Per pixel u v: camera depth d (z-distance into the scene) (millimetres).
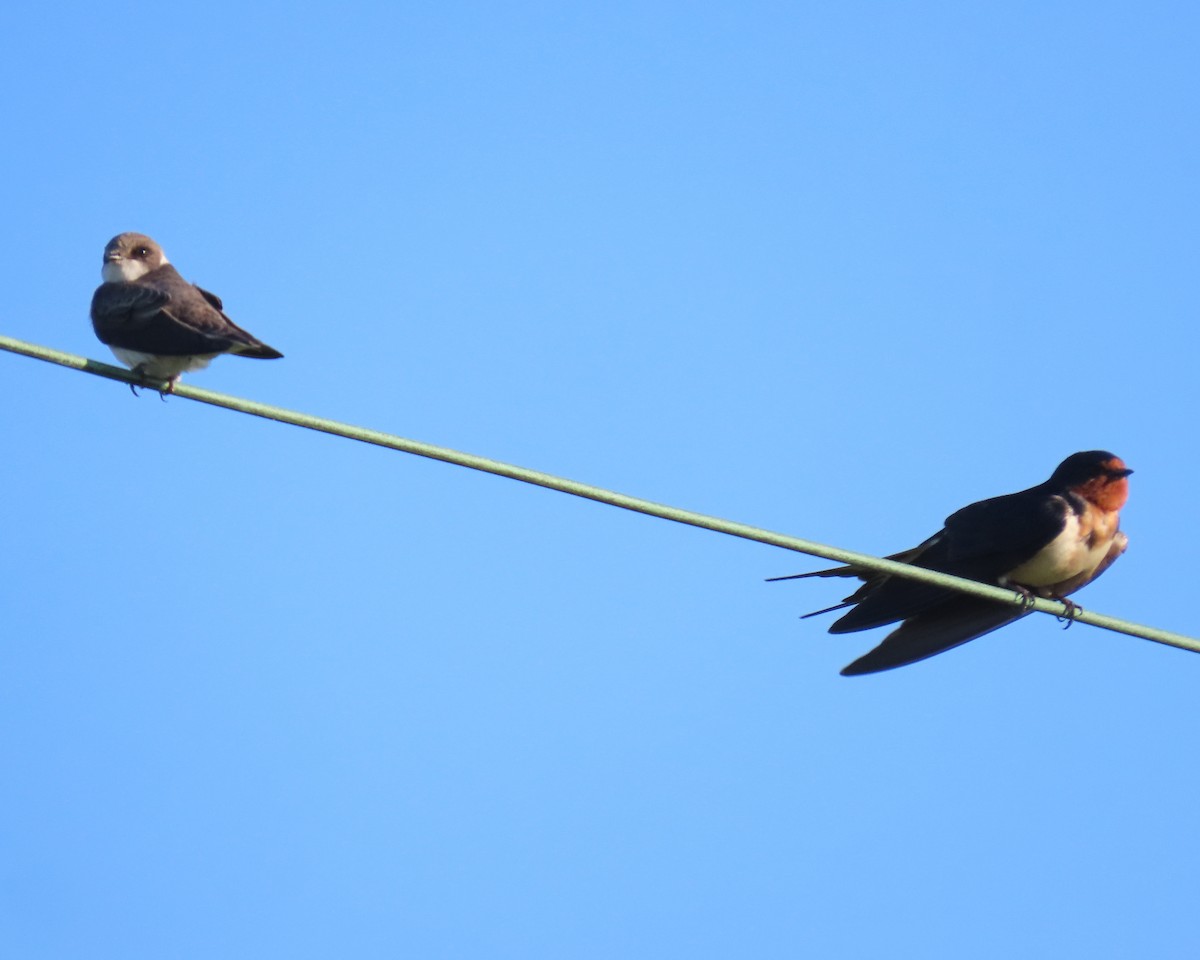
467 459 10477
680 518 10859
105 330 12844
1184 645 12422
